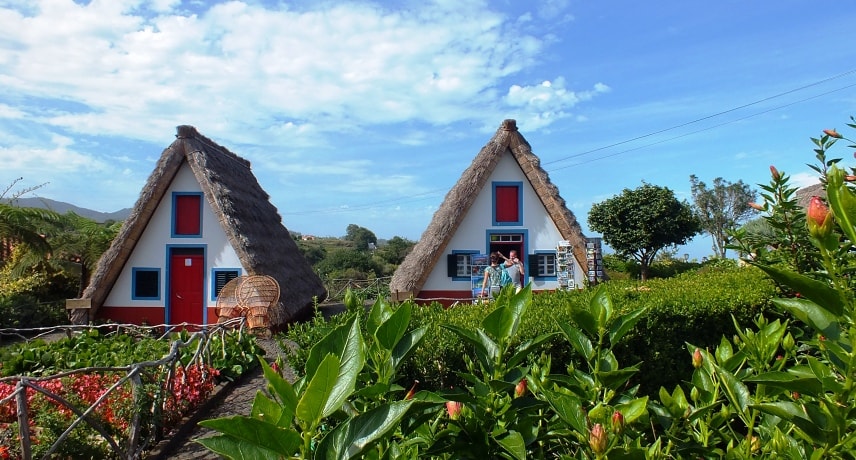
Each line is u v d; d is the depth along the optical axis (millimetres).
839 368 1308
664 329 4906
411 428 1652
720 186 40469
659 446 1650
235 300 12953
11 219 15289
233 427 1039
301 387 1396
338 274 29125
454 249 13320
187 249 13797
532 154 13578
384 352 1759
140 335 11195
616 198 25734
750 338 1918
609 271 27734
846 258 2311
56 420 4516
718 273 8281
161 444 5438
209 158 14344
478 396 1883
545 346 4137
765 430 1764
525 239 13438
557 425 1908
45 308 14648
